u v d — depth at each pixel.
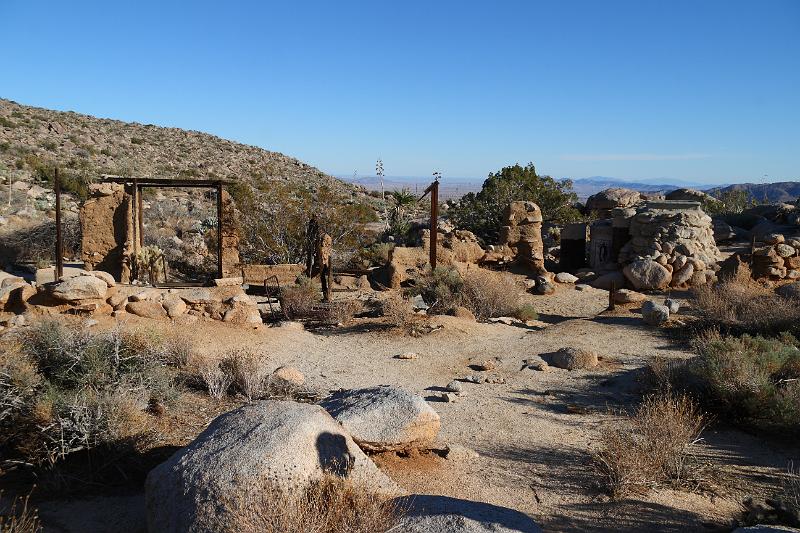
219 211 19.23
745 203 43.69
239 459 4.54
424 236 23.22
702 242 21.92
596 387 9.87
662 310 14.00
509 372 10.77
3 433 6.37
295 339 12.66
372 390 6.91
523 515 4.63
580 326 14.06
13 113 61.16
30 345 7.80
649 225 22.30
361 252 26.52
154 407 7.60
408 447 6.51
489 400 9.24
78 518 5.29
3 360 7.13
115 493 5.82
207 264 24.33
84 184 38.09
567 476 6.55
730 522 5.50
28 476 5.98
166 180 19.44
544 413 8.69
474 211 32.62
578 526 5.42
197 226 31.30
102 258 19.83
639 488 6.20
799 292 15.01
